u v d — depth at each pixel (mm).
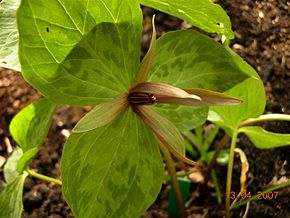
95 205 436
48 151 694
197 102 426
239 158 660
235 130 571
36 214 639
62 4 362
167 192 658
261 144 578
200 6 430
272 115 567
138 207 450
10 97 727
